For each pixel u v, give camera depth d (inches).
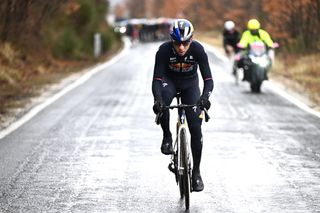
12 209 632.4
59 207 641.0
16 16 2102.6
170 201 665.6
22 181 741.3
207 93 651.5
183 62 660.7
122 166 820.6
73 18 3206.2
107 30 4338.1
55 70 2281.0
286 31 2566.4
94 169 802.8
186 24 626.8
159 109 638.5
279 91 1670.8
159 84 660.1
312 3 2349.9
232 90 1699.1
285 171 794.2
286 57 2556.6
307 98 1531.7
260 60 1614.2
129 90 1670.8
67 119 1184.2
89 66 2588.6
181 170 627.8
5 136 1013.2
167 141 685.3
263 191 702.5
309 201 661.9
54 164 828.0
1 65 1865.2
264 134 1045.2
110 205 649.6
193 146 657.0
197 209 637.3
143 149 925.8
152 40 5561.0
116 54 3496.6
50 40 2716.5
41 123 1138.0
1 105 1330.0
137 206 647.1
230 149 925.8
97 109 1315.2
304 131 1074.7
